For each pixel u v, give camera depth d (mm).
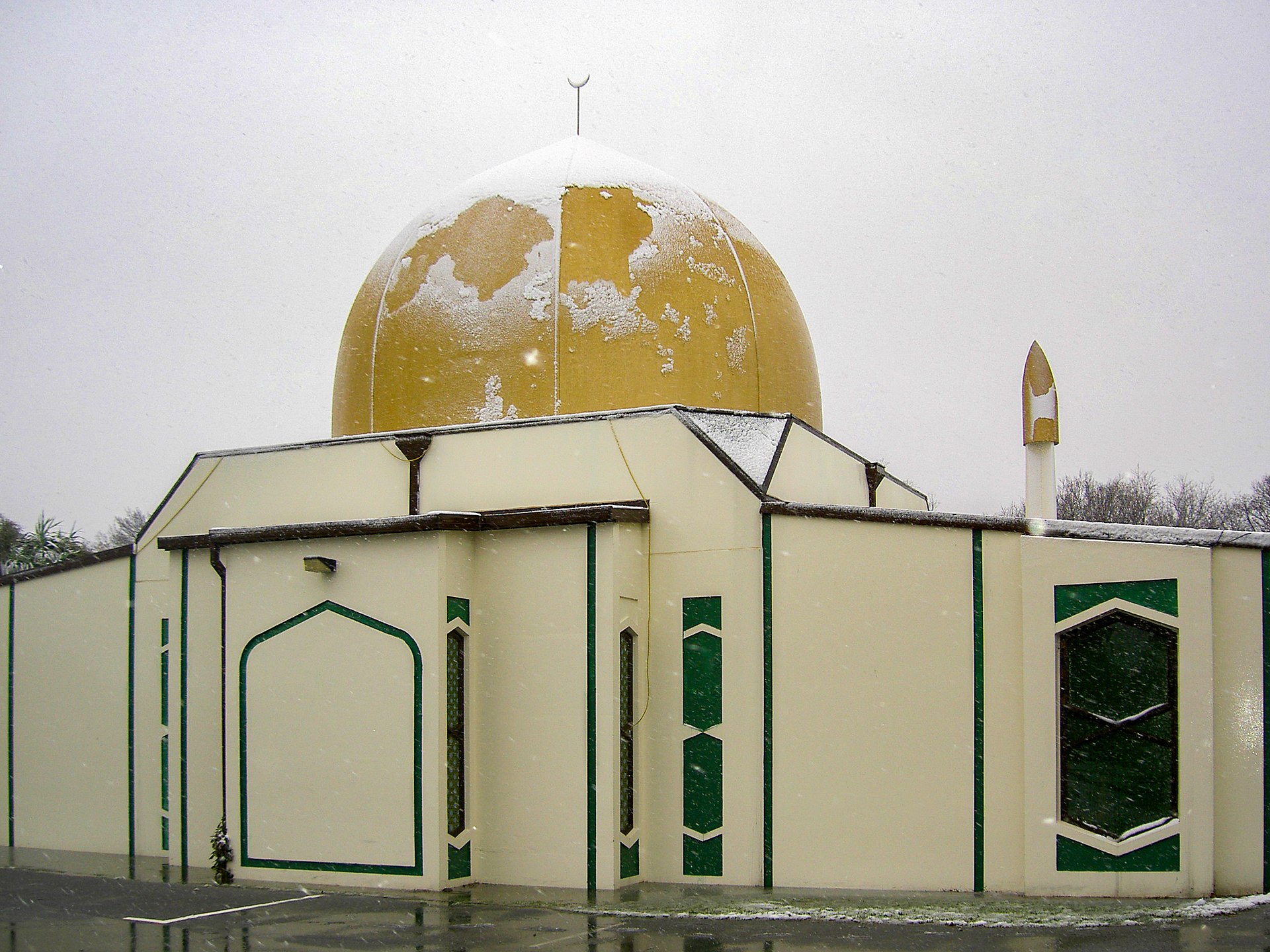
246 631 10930
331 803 10289
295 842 10438
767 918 8266
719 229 12570
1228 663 8688
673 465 10289
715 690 9867
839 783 9453
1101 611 8945
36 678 14055
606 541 9844
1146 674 8828
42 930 8219
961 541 9406
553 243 11734
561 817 9789
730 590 9883
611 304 11539
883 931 7727
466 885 9961
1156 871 8633
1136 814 8758
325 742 10391
